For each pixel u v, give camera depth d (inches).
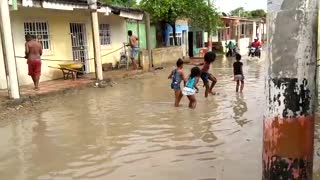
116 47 770.8
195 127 295.4
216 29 1121.4
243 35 1713.8
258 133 274.4
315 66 105.4
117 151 243.0
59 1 500.7
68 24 616.1
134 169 210.8
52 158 234.5
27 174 210.2
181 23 1103.0
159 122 315.3
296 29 100.6
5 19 388.5
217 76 650.2
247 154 229.3
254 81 575.8
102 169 213.0
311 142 108.5
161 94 459.8
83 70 639.1
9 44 393.4
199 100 411.8
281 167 107.9
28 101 412.5
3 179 204.5
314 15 101.5
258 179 191.5
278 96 105.5
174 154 233.3
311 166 110.5
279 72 104.6
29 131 299.7
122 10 669.9
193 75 372.2
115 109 375.2
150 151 240.5
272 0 103.5
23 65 522.3
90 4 550.6
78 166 219.1
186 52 1136.8
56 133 291.4
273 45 104.9
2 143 269.6
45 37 567.2
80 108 385.1
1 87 484.7
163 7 912.9
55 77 585.6
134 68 719.1
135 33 869.2
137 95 458.0
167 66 825.5
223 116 331.6
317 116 305.7
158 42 990.4
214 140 259.8
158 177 198.2
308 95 104.7
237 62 467.8
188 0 957.2
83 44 662.5
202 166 211.8
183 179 194.2
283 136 106.3
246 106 375.6
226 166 210.7
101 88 523.2
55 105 402.6
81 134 286.4
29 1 446.3
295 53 101.7
